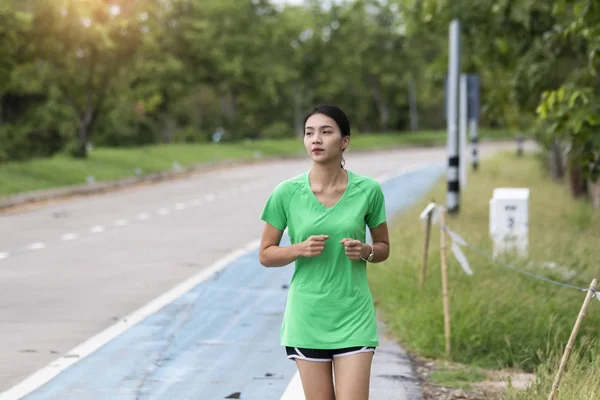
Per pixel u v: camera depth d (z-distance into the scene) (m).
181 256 18.30
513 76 19.94
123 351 10.29
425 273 12.58
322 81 92.81
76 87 48.09
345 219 5.61
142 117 76.38
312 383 5.67
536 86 18.66
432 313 10.51
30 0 37.91
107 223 25.05
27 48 39.41
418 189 36.12
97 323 11.88
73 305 13.16
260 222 24.98
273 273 15.88
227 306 12.95
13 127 66.19
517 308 10.44
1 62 38.38
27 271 16.47
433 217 10.30
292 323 5.67
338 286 5.62
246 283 14.89
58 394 8.55
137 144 82.81
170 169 48.19
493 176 40.12
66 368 9.54
